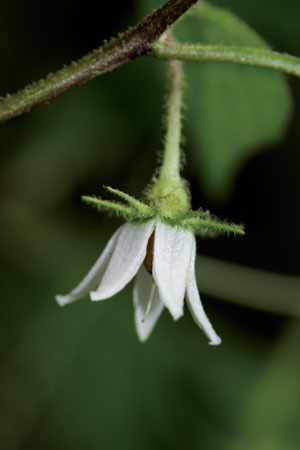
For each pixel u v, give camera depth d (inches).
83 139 9.6
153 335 9.9
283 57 7.5
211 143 9.2
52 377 9.8
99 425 9.7
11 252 10.1
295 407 9.6
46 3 9.5
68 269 10.0
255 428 9.6
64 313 9.9
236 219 9.9
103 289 7.3
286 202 9.9
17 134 9.7
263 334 9.9
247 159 9.4
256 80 8.8
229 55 7.5
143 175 9.7
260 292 9.7
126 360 9.8
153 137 9.6
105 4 9.4
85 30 9.5
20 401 9.8
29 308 10.0
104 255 7.5
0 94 9.6
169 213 7.4
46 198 9.9
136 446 9.7
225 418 9.7
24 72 9.6
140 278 7.7
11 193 9.9
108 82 9.5
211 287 9.7
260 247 9.9
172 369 9.8
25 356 9.9
